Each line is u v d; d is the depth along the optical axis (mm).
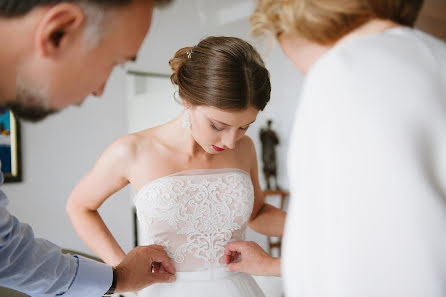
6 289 1947
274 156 5676
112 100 4301
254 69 1279
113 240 1563
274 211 1804
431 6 3008
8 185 3568
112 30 671
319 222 568
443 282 517
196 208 1463
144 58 4539
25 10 618
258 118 5977
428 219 519
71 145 3984
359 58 608
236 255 1495
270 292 2570
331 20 654
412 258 516
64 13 625
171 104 5281
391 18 676
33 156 3732
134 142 1497
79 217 1549
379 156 536
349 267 535
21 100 703
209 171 1536
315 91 616
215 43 1307
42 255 967
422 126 555
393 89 568
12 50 645
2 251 873
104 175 1482
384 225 525
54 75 676
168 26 4730
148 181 1471
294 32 692
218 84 1235
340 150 558
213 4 5082
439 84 590
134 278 1223
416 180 526
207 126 1336
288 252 614
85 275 1062
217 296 1416
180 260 1449
